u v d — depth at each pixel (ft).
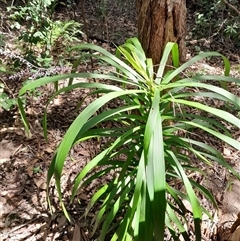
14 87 9.91
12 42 11.36
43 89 10.21
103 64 10.59
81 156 8.52
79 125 4.24
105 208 5.30
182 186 7.59
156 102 4.39
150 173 4.14
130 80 5.67
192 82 4.85
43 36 10.96
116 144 4.84
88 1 16.19
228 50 13.70
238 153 8.94
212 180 8.19
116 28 14.57
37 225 7.13
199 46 13.83
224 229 7.01
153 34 7.46
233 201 7.86
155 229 4.07
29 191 7.79
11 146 8.75
